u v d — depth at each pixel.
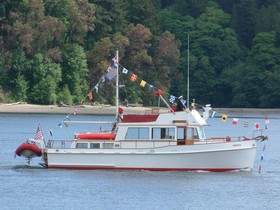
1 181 182.88
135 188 176.50
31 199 166.88
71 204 163.38
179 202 166.75
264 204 167.50
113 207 161.62
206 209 162.50
